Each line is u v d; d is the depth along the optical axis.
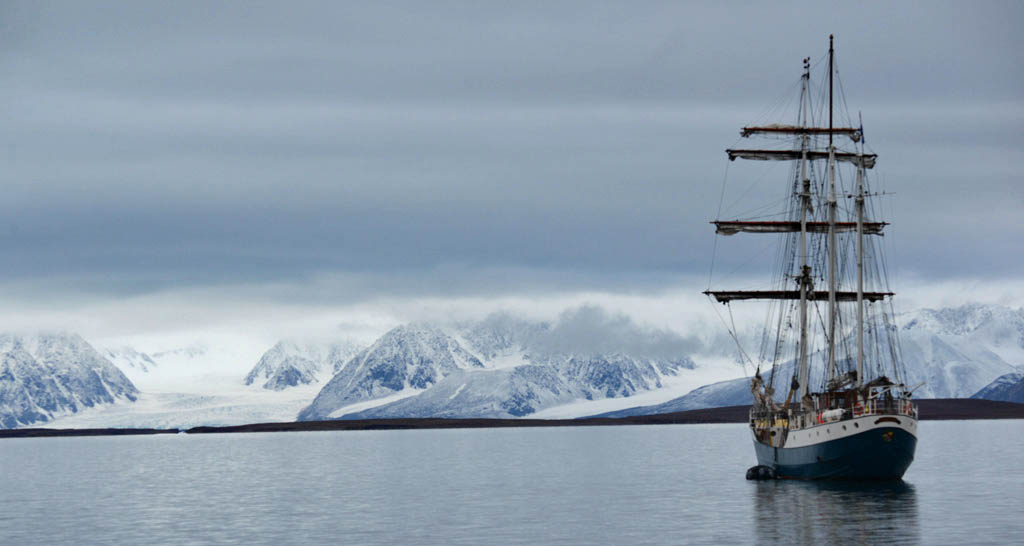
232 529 111.38
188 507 134.75
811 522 105.62
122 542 104.00
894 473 130.38
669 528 104.75
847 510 113.50
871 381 132.75
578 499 135.62
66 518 125.31
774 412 153.00
